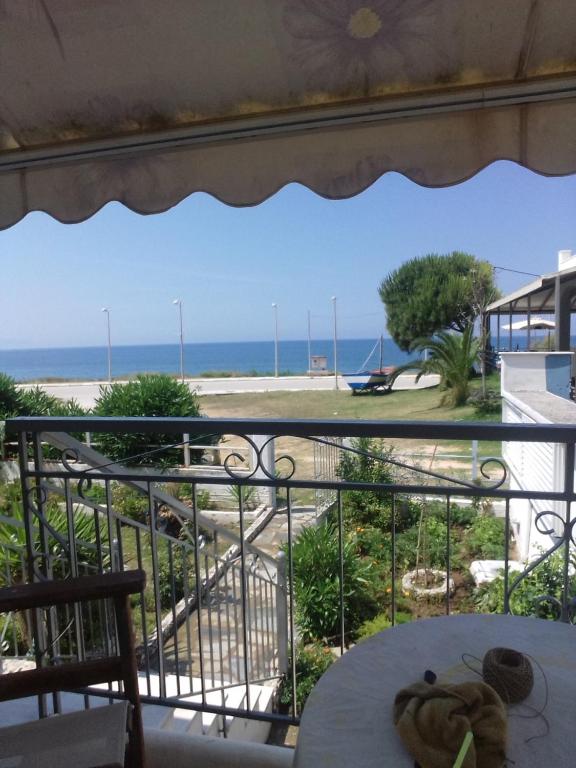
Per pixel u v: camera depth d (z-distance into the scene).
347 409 21.34
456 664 1.10
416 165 1.72
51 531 2.11
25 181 2.01
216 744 1.83
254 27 1.50
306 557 5.93
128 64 1.65
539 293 14.66
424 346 21.53
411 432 1.65
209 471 9.59
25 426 1.97
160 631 2.08
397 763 0.86
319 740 0.92
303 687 4.50
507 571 1.72
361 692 1.03
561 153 1.62
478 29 1.48
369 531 8.09
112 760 1.17
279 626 4.53
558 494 1.64
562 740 0.90
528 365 8.69
